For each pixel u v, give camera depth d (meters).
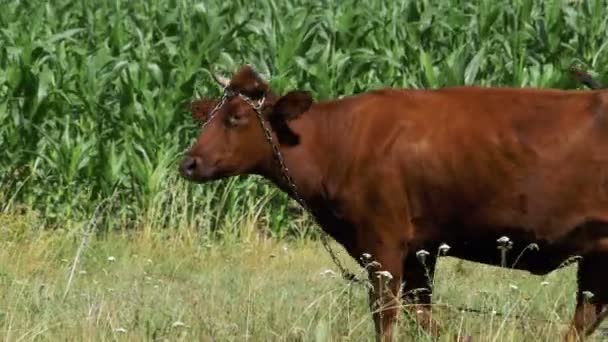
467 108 30.33
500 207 29.73
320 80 60.00
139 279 42.44
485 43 64.12
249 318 32.03
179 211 55.62
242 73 31.22
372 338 31.42
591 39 64.12
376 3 73.50
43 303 35.06
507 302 32.34
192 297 36.19
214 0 70.50
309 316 32.84
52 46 62.81
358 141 30.80
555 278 41.00
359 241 31.05
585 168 29.27
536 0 70.00
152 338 31.50
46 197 57.84
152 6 73.38
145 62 60.22
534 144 29.48
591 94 29.83
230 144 31.12
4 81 59.66
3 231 50.81
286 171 31.38
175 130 59.75
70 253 49.28
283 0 75.25
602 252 29.61
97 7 75.50
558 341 31.30
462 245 30.67
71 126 61.06
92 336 31.50
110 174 57.09
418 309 31.36
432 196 30.20
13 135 58.84
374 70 63.09
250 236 54.22
